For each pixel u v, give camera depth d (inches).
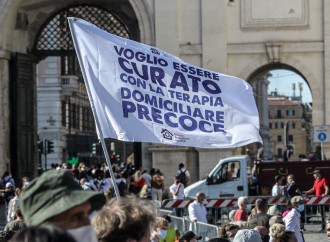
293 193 1517.0
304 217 1525.6
